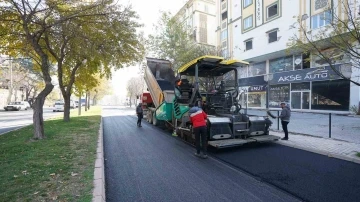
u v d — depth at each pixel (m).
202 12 44.56
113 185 4.77
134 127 14.68
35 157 6.17
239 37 31.03
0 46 11.50
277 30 25.22
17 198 3.68
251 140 7.95
